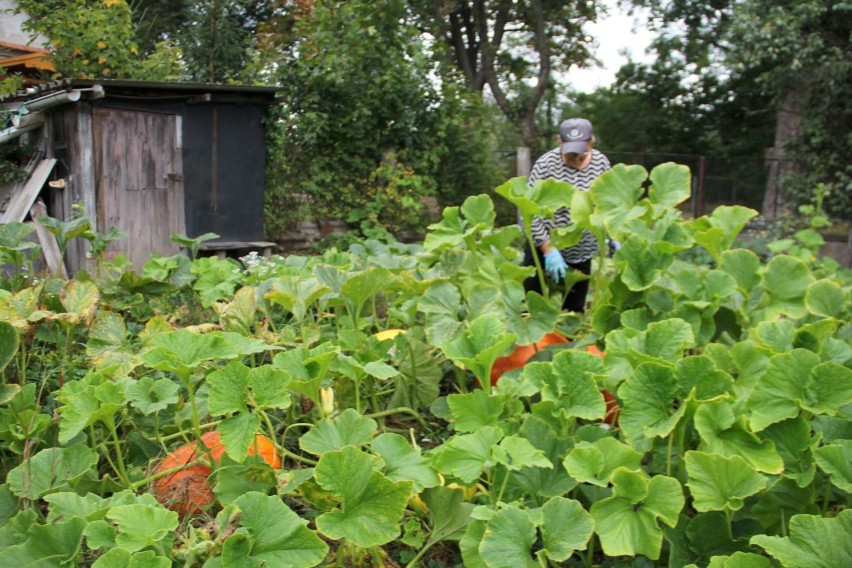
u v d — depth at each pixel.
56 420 3.20
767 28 14.50
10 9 13.75
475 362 3.01
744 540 2.51
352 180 14.12
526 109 26.80
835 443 2.52
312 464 3.29
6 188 10.94
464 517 2.70
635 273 3.62
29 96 11.12
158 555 2.34
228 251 11.98
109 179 10.73
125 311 5.41
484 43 27.28
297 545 2.30
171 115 11.16
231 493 2.72
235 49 17.31
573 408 2.88
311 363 2.84
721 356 3.11
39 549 2.38
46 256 10.53
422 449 3.59
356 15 14.33
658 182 4.32
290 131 13.57
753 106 27.52
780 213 16.11
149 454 3.26
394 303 4.43
